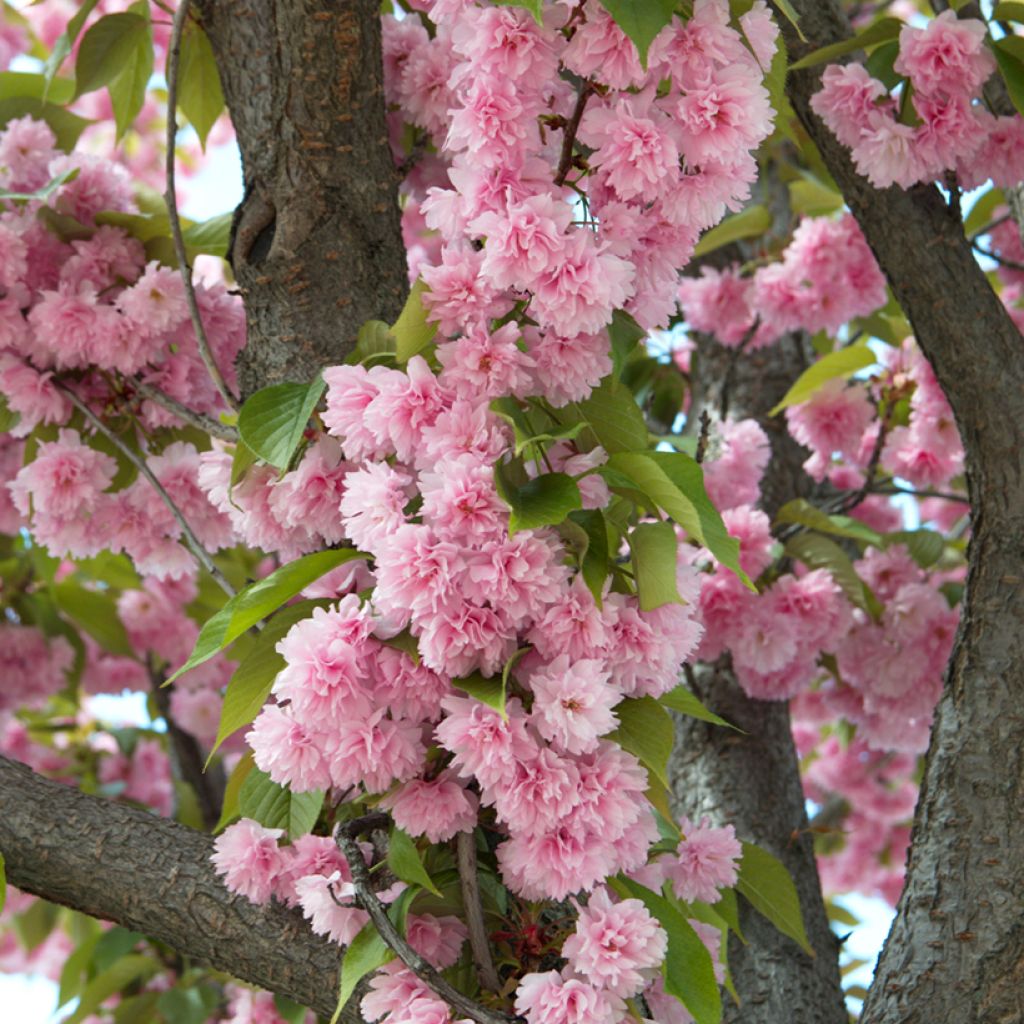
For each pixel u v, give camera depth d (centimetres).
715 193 249
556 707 243
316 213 272
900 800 495
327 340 271
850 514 399
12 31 488
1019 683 277
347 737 245
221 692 415
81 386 299
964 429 288
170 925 263
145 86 305
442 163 284
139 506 294
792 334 399
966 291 288
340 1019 258
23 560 395
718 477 328
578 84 264
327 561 248
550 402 251
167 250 300
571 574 247
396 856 249
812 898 309
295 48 273
